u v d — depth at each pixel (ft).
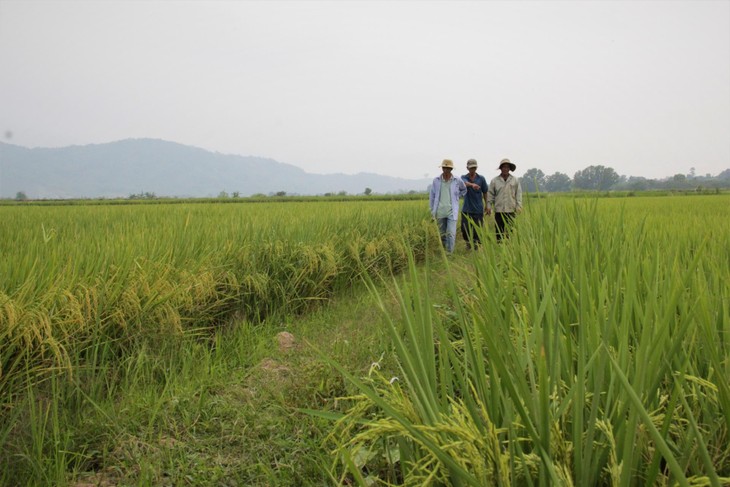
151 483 9.80
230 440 11.28
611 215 28.63
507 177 34.27
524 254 10.18
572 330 9.32
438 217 34.81
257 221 30.73
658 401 6.84
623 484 5.07
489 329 6.51
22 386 12.53
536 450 5.81
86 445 10.82
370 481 8.58
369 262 27.81
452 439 6.19
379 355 14.14
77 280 15.25
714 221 26.84
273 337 18.28
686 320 6.08
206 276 18.49
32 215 41.24
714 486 4.43
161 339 15.62
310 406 11.96
